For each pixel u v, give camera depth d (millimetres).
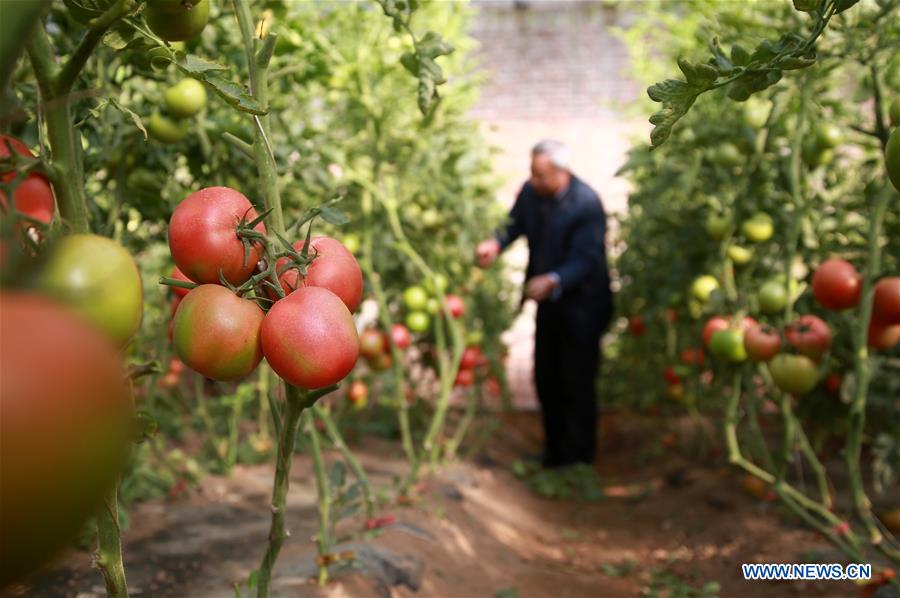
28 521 423
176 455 3479
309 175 2637
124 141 2162
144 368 1071
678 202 4512
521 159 8812
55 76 1026
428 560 2730
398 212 3775
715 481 4270
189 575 2359
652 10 4441
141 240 2523
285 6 2432
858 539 2818
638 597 2912
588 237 4684
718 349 2635
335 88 3365
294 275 1208
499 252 4844
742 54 1312
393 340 3436
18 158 954
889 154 1154
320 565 2232
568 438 4871
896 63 3186
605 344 6613
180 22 1215
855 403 2326
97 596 2086
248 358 1137
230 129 2305
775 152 3129
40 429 417
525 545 3553
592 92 8875
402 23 1797
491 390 5520
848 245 3004
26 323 441
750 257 3078
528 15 8867
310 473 3793
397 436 4871
